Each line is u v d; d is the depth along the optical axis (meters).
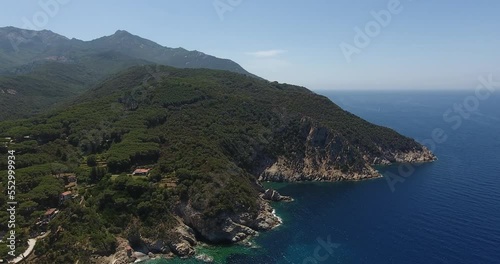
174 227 100.75
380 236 102.12
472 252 89.44
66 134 141.88
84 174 115.31
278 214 122.38
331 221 115.31
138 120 152.25
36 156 121.31
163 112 163.00
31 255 85.38
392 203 128.62
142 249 96.19
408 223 109.38
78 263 85.31
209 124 159.00
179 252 95.62
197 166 119.94
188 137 142.38
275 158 166.75
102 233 93.75
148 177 113.69
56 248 86.62
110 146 137.75
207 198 106.38
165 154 130.25
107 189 104.50
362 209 125.00
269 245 100.12
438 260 86.94
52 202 101.81
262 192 138.12
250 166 157.62
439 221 108.75
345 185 156.62
